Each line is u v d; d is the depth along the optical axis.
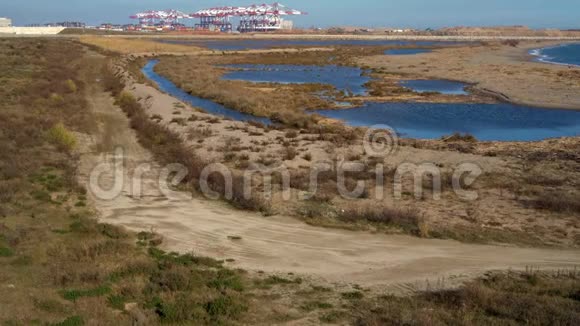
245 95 40.66
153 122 28.67
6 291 9.88
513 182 19.30
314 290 10.86
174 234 13.94
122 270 11.22
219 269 11.82
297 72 64.75
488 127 32.12
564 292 10.84
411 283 11.35
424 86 51.22
